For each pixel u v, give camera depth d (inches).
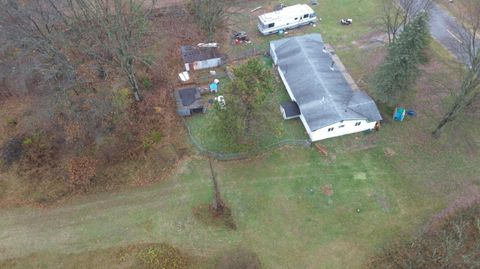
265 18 2311.8
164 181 1622.8
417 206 1513.3
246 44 2294.5
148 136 1756.9
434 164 1648.6
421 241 1392.7
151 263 1381.6
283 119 1844.2
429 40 1624.0
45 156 1680.6
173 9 2477.9
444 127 1774.1
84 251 1422.2
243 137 1622.8
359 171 1635.1
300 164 1667.1
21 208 1546.5
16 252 1421.0
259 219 1494.8
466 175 1604.3
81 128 1750.7
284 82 2004.2
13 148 1708.9
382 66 1756.9
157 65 2114.9
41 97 1878.7
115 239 1453.0
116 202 1561.3
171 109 1889.8
